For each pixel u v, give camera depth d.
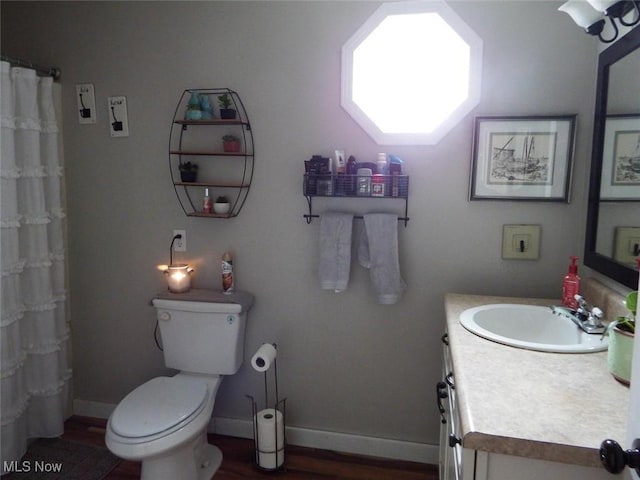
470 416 0.84
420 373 1.98
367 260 1.90
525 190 1.77
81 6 2.09
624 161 1.32
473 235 1.85
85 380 2.35
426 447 2.00
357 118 1.88
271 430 1.92
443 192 1.85
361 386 2.04
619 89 1.38
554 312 1.46
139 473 1.93
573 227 1.75
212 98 2.02
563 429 0.80
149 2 2.02
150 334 2.24
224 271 2.04
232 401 2.19
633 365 0.68
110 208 2.19
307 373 2.09
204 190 2.08
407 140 1.85
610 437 0.77
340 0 1.85
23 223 1.95
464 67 1.82
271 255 2.05
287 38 1.92
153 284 2.20
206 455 2.03
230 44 1.97
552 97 1.71
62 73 2.15
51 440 2.14
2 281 1.81
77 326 2.32
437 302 1.92
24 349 2.01
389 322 1.98
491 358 1.11
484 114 1.77
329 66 1.89
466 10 1.75
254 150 2.00
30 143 1.93
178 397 1.75
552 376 1.01
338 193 1.86
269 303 2.08
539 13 1.69
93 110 2.14
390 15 1.82
